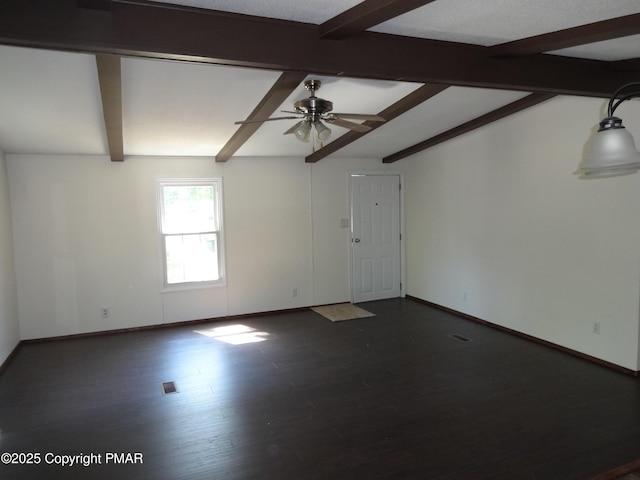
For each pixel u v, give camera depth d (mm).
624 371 3955
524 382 3814
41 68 2918
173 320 5801
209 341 5121
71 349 4922
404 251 7102
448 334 5211
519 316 5066
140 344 5062
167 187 5762
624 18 2406
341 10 2398
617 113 3867
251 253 6168
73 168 5273
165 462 2738
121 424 3221
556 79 3295
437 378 3936
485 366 4199
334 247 6676
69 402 3588
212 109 3918
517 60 3182
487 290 5512
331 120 3527
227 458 2768
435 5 2314
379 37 2791
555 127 4488
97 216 5398
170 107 3793
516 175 4984
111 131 4129
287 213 6344
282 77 3176
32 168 5109
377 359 4438
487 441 2904
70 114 3816
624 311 3936
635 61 3326
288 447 2881
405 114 4602
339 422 3191
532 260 4852
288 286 6414
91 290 5422
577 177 4293
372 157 6785
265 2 2285
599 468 2596
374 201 6875
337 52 2693
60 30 2125
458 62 3016
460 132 5309
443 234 6242
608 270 4055
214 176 5895
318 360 4441
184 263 5879
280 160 6250
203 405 3496
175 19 2312
